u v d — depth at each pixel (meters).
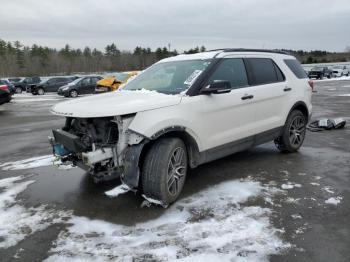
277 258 3.11
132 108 3.92
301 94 6.33
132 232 3.61
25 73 90.69
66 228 3.74
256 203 4.22
